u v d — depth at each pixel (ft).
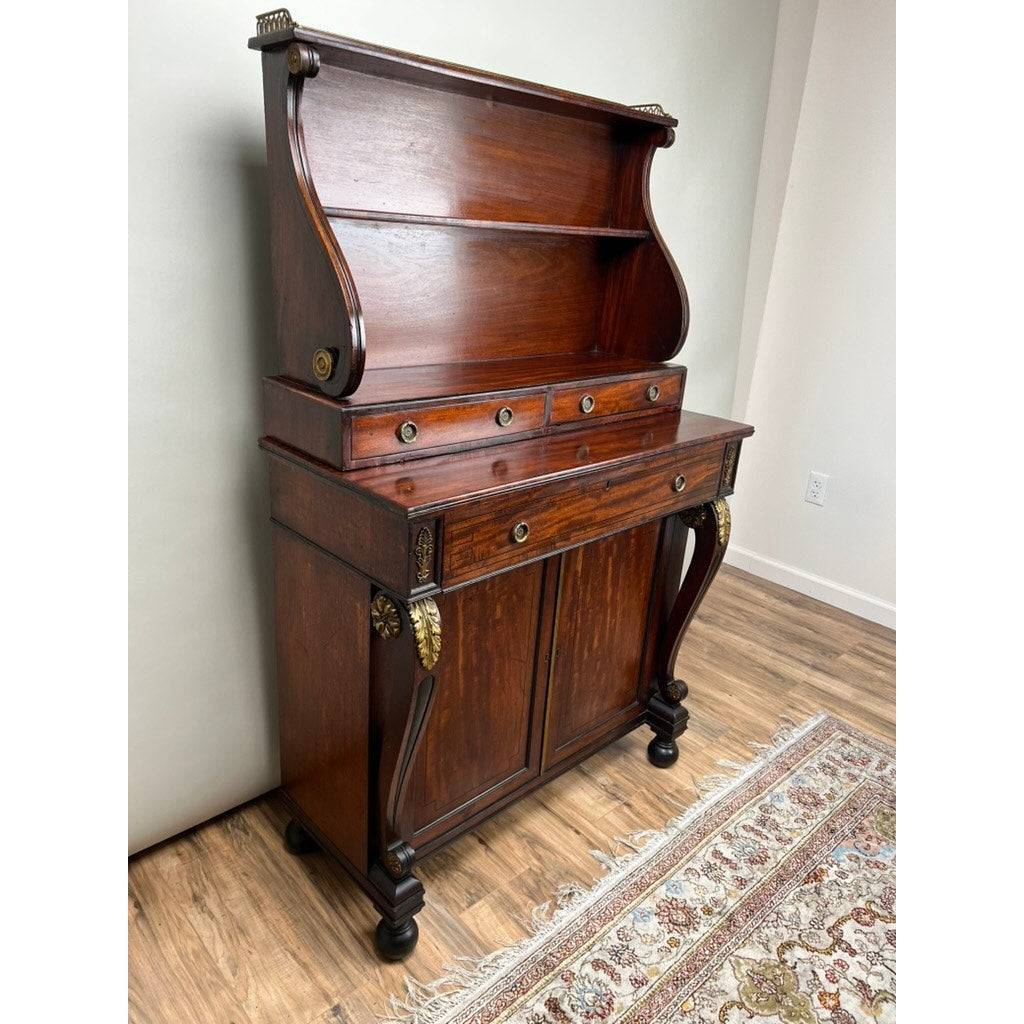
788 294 8.91
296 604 4.62
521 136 5.07
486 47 5.25
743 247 8.44
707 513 5.50
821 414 8.93
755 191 8.28
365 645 4.09
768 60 7.68
